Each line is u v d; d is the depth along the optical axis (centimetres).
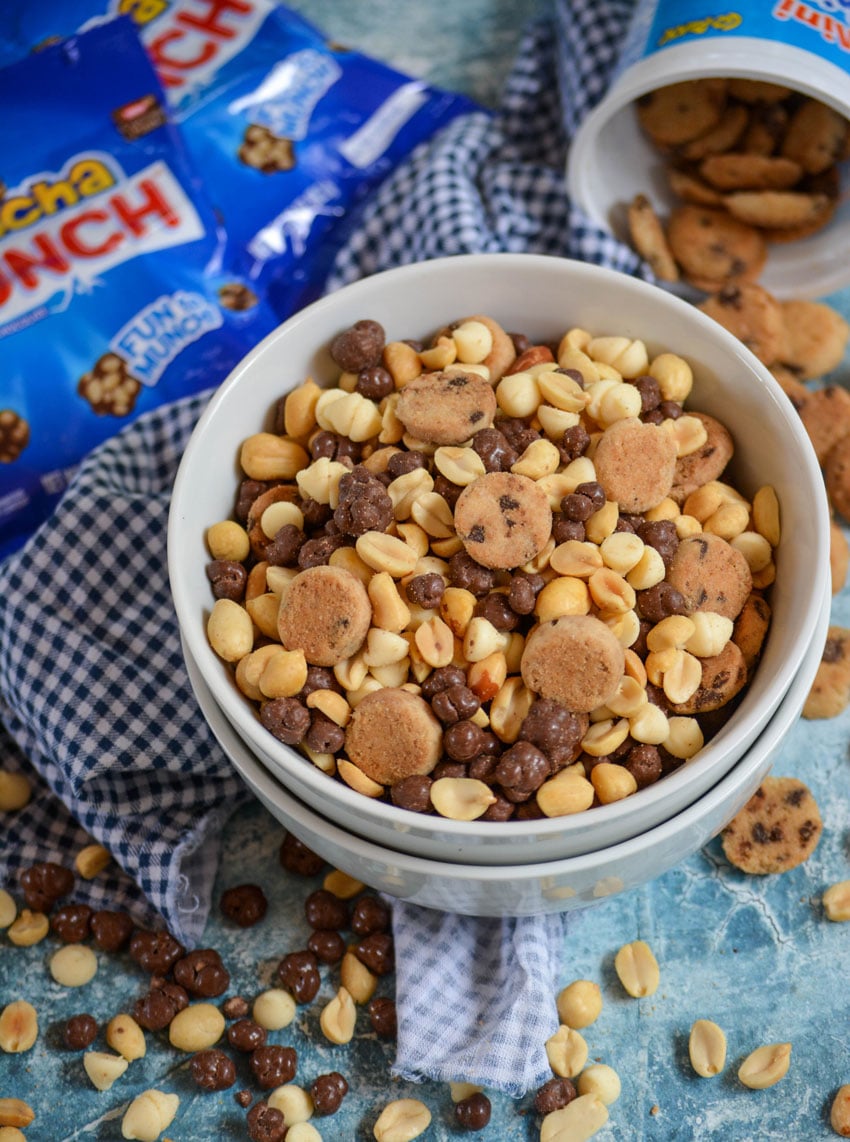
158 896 50
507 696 42
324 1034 49
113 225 58
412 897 45
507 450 45
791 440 44
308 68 62
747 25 52
